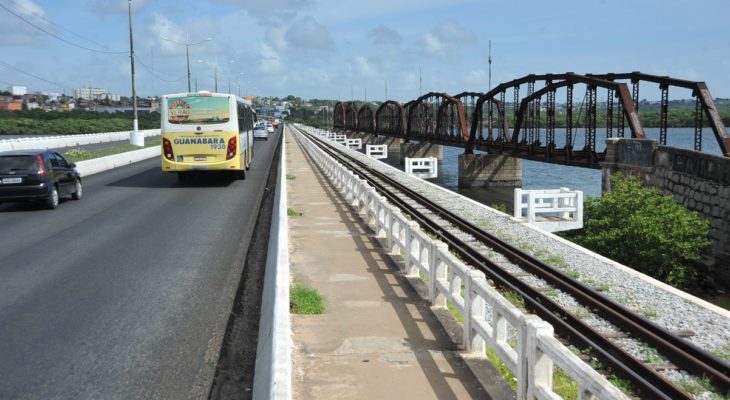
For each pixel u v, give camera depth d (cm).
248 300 909
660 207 1856
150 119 12706
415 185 3131
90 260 1157
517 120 4706
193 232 1455
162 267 1104
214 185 2548
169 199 2084
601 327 894
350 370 635
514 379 627
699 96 2630
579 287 1098
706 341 835
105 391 593
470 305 684
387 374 624
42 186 1786
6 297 912
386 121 11525
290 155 4872
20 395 581
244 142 2728
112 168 3531
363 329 770
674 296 1055
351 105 14875
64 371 640
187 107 2402
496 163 5556
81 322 799
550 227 1930
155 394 589
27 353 689
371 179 3266
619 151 2556
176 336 751
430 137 7425
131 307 867
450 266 788
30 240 1358
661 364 753
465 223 1817
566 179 6128
